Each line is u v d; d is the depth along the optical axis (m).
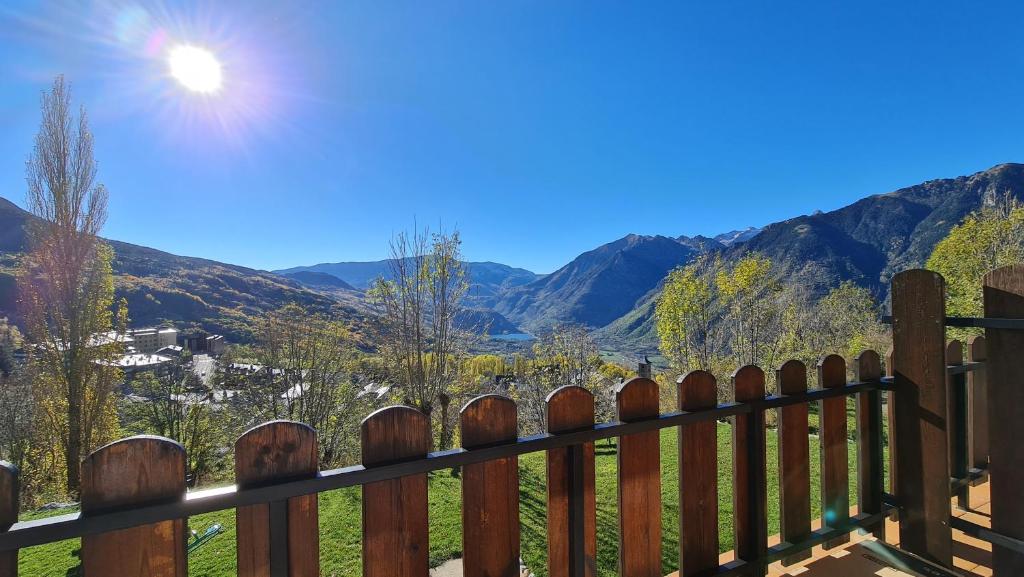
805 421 1.98
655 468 1.65
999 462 1.66
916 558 1.89
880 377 2.19
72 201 15.88
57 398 15.71
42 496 12.83
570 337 20.77
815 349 21.66
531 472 6.25
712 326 21.98
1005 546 1.62
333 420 17.70
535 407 17.86
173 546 0.99
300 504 1.09
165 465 0.98
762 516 1.82
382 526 1.19
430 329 13.72
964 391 2.67
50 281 15.60
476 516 1.32
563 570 1.45
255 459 1.04
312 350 19.06
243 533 1.04
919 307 1.91
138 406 19.05
